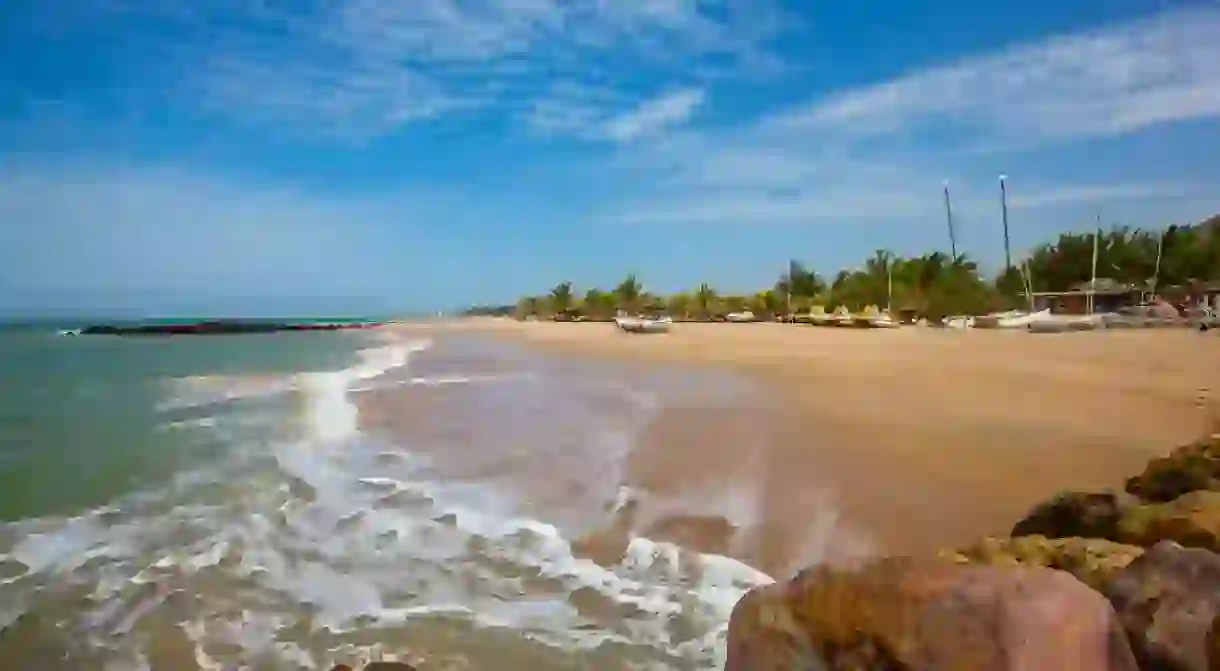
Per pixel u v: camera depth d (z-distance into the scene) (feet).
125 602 21.52
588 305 418.31
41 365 125.29
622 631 19.10
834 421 44.32
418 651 18.25
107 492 34.88
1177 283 220.23
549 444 43.45
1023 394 54.70
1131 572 10.89
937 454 34.81
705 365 91.40
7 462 41.98
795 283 320.70
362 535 27.50
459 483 35.24
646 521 27.89
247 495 33.99
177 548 26.30
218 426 55.21
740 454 37.01
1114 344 107.14
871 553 23.39
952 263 248.52
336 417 59.06
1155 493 23.65
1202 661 9.10
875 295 266.77
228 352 166.91
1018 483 29.84
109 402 71.82
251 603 21.40
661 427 46.29
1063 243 247.70
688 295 363.35
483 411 59.06
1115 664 7.41
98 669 17.66
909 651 7.61
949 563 8.54
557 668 17.21
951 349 105.40
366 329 361.71
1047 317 173.06
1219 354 88.43
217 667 17.70
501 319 534.37
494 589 22.11
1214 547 16.97
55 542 27.07
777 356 101.35
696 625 19.33
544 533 27.22
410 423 54.39
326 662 17.84
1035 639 7.34
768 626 8.65
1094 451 34.78
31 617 20.51
